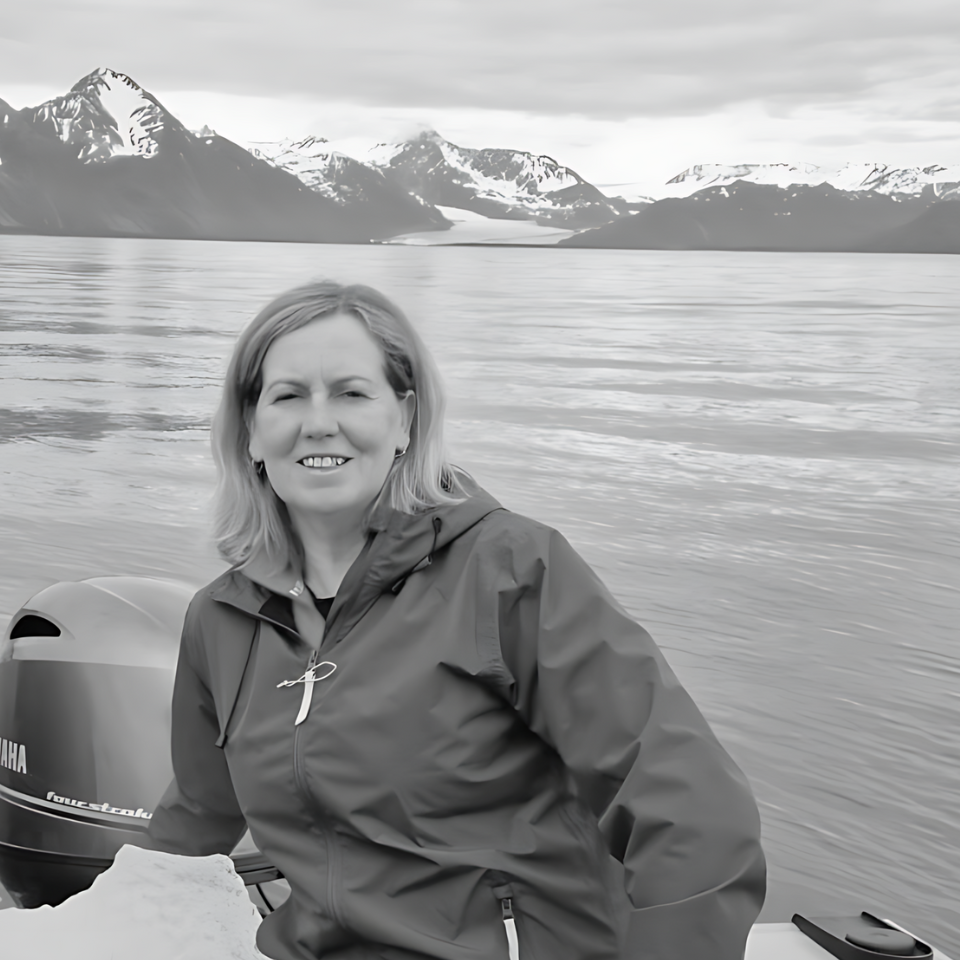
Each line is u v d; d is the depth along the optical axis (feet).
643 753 3.37
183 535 20.67
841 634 15.60
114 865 4.21
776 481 27.37
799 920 4.92
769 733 12.07
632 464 29.22
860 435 35.04
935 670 14.14
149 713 6.45
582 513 23.44
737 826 3.20
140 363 52.42
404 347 4.02
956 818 10.25
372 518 3.89
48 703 6.51
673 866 3.17
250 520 4.22
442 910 3.71
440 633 3.73
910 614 16.62
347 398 3.96
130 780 6.40
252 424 4.18
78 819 6.42
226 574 4.27
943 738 12.00
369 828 3.72
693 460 30.04
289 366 3.97
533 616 3.68
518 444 31.81
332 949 3.84
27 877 6.61
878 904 8.82
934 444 33.47
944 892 9.01
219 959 3.81
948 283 234.58
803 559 19.90
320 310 3.99
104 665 6.51
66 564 18.62
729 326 90.02
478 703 3.71
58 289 130.11
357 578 3.81
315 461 3.93
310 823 3.84
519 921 3.82
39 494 23.95
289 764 3.83
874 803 10.52
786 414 39.63
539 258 519.19
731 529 22.16
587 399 42.50
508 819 3.80
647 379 50.49
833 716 12.55
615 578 18.48
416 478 3.97
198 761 4.60
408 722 3.70
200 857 4.30
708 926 3.05
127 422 34.71
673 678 3.59
